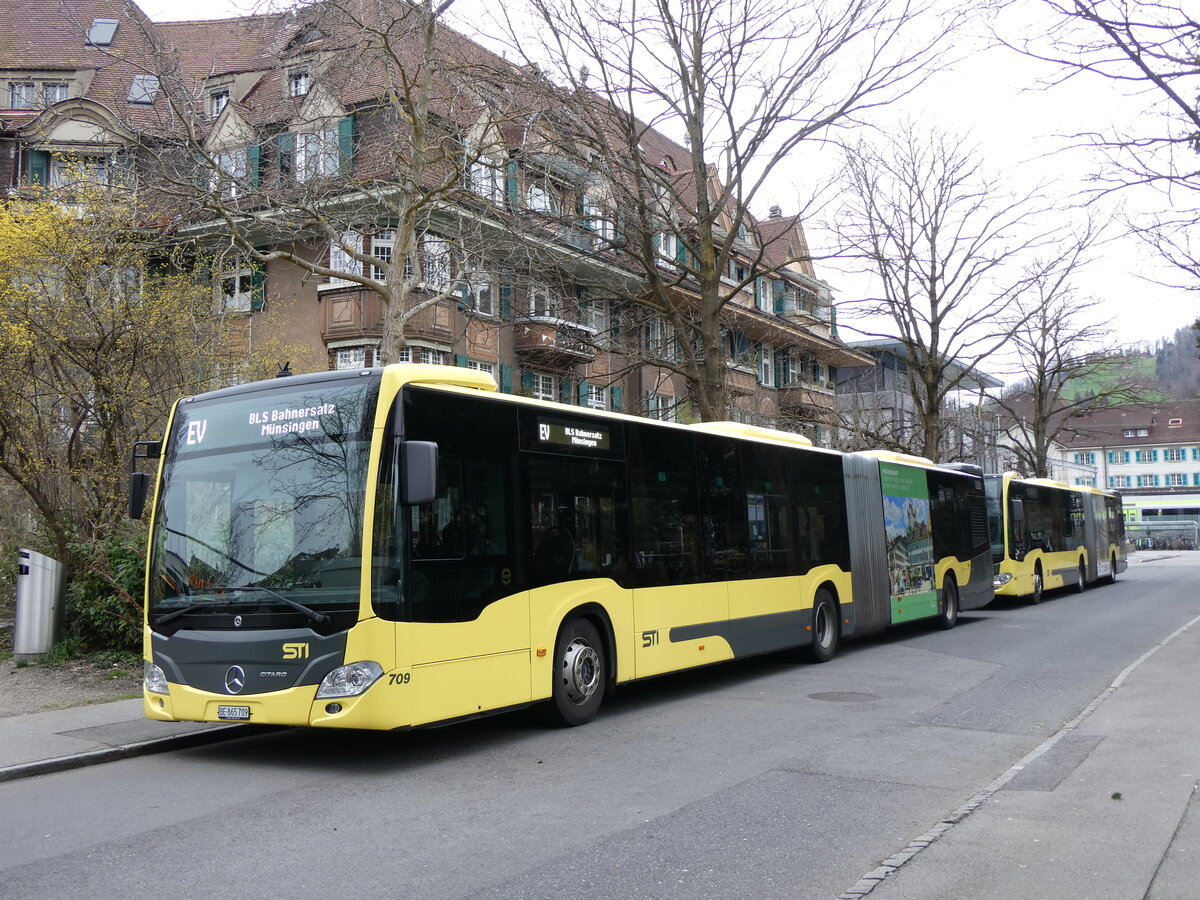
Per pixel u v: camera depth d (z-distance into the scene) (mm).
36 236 14086
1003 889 4930
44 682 11734
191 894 5160
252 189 15289
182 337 15648
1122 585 35062
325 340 24297
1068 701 11000
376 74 17234
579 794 7191
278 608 7965
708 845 5914
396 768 8203
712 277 19062
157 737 9125
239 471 8555
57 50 29797
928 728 9625
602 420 10734
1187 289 11070
